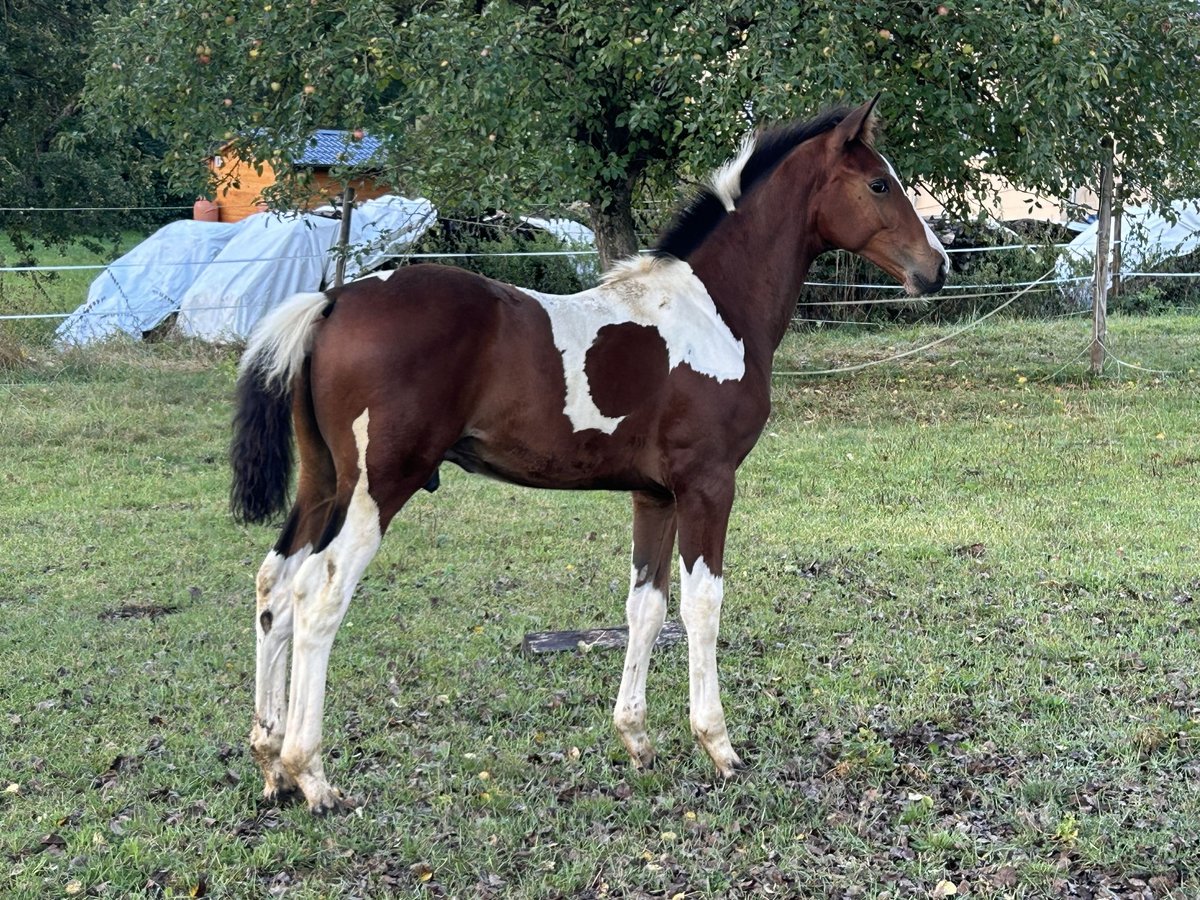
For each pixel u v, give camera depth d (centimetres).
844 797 408
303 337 383
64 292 1917
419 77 981
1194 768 420
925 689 497
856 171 450
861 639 559
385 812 395
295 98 1028
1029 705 482
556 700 489
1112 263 1477
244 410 388
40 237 1944
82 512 780
